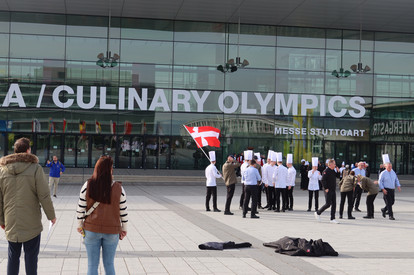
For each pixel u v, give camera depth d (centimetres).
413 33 3747
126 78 3450
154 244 1051
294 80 3612
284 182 1834
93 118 3406
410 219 1648
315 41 3656
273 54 3606
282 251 973
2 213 600
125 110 3438
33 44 3378
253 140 3544
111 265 583
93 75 3422
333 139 3628
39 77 3372
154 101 3466
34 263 603
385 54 3719
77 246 999
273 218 1608
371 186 1658
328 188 1527
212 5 3191
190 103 3503
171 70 3506
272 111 3578
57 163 2177
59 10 3325
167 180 3338
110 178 580
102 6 3228
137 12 3353
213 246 1002
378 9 3216
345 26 3609
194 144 3484
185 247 1020
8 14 3362
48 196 601
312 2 3105
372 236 1251
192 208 1838
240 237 1173
